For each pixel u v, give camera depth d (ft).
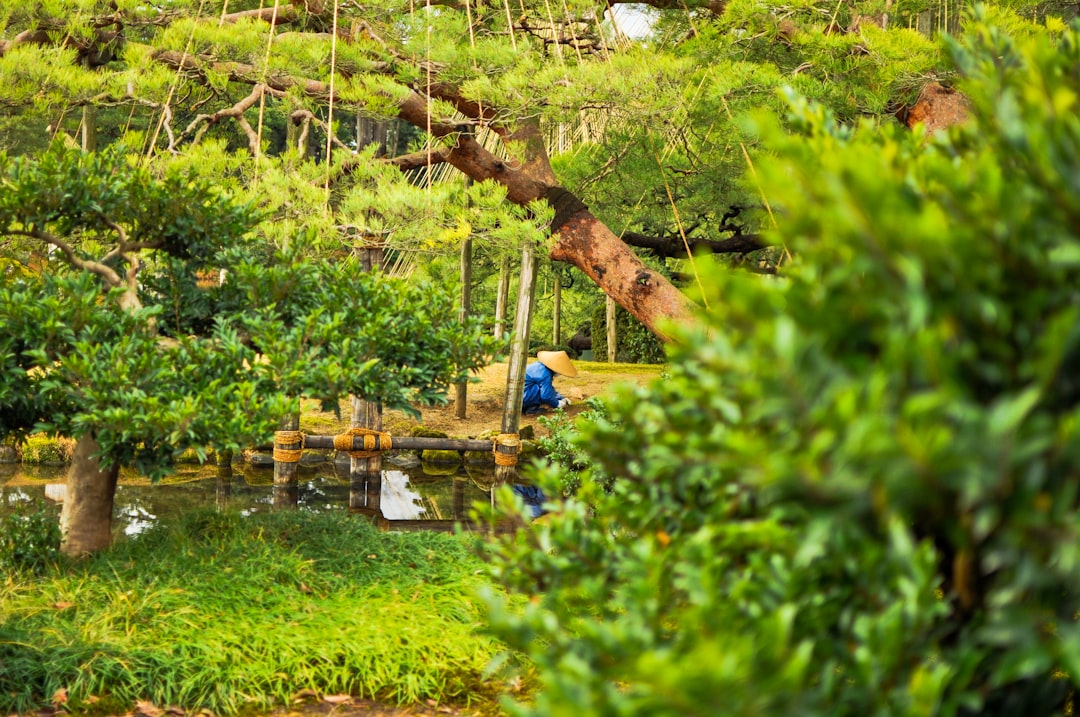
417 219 21.79
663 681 4.66
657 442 7.07
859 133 7.05
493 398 44.37
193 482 33.58
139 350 15.47
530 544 8.39
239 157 23.26
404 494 33.17
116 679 13.73
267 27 25.45
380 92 25.30
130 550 17.89
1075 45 6.35
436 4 31.40
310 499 32.09
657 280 27.37
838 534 5.81
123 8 26.00
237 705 13.75
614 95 23.40
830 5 27.20
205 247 18.01
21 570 16.81
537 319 68.85
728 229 36.17
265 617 15.62
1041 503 4.58
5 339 15.21
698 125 29.14
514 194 28.45
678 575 7.11
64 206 16.81
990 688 6.19
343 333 17.22
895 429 4.40
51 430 15.98
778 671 5.16
